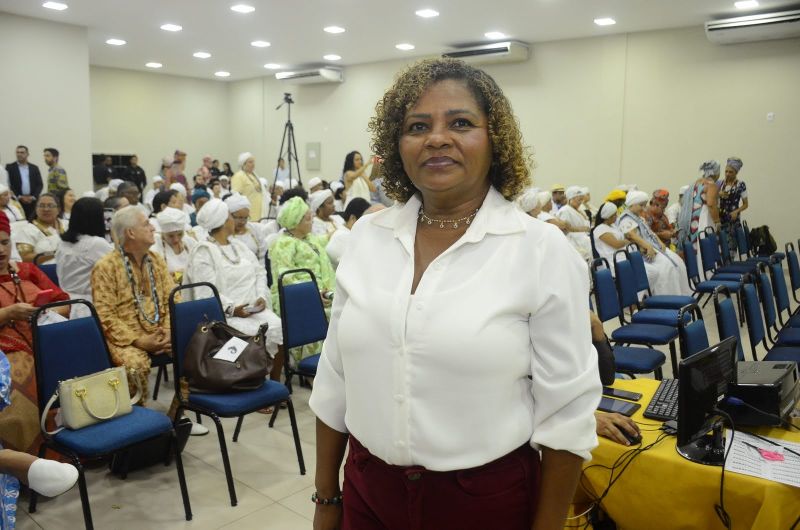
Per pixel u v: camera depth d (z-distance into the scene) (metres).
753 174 8.28
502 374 0.98
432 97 1.06
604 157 9.28
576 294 1.01
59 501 2.70
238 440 3.34
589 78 9.24
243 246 4.02
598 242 6.36
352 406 1.11
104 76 12.71
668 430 1.96
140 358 3.11
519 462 1.05
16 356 2.70
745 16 7.71
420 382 1.00
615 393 2.27
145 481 2.88
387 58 11.01
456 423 0.99
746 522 1.67
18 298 2.93
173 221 4.29
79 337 2.60
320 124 12.57
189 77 13.86
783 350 3.50
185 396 2.85
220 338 2.91
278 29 8.69
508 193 1.12
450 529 1.04
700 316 2.74
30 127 8.41
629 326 3.97
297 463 3.09
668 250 6.40
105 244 3.87
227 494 2.78
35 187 8.28
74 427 2.41
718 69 8.34
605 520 2.08
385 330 1.03
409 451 1.02
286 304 3.36
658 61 8.73
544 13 7.68
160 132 13.59
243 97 14.11
